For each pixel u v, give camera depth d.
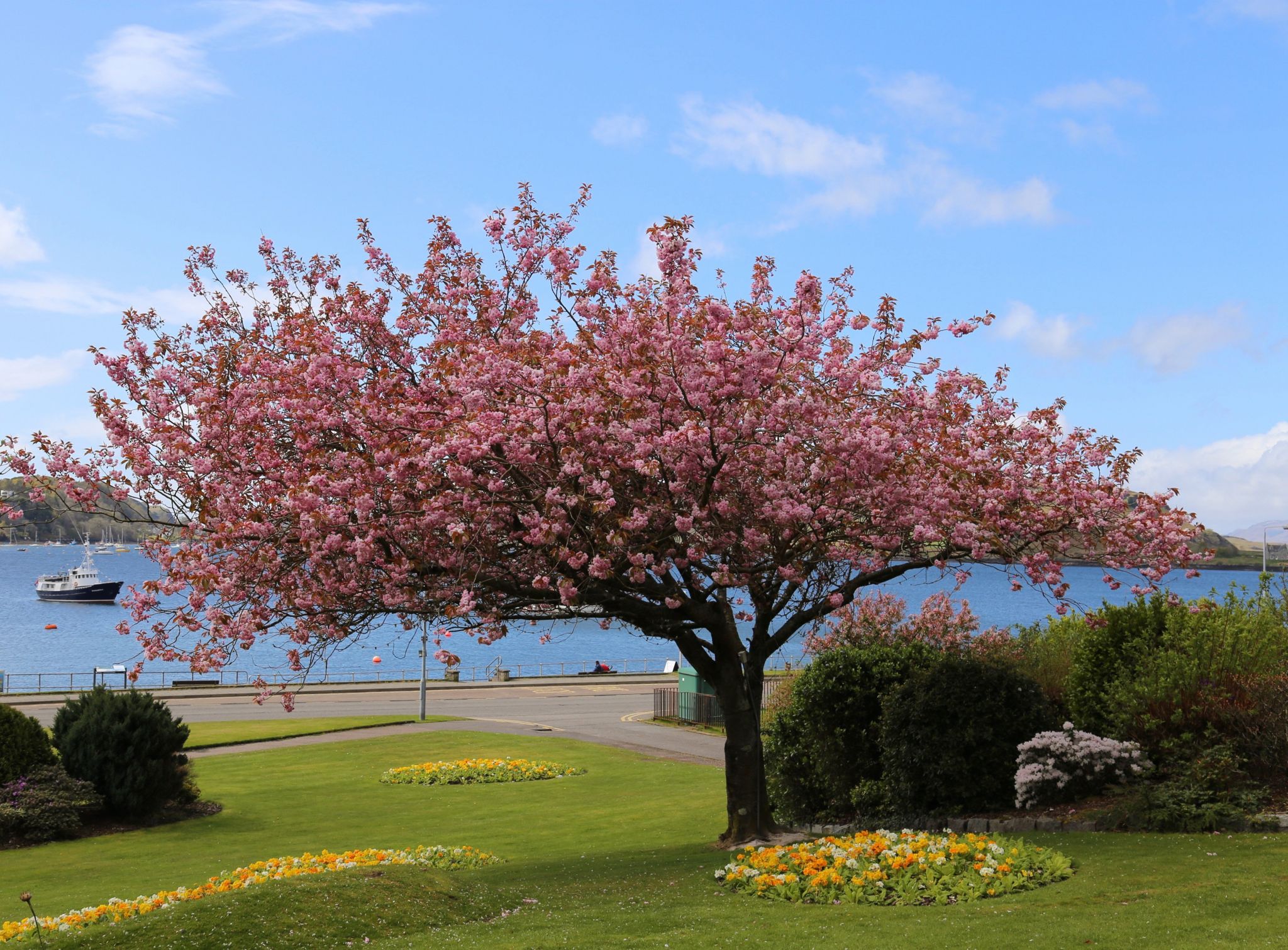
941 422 13.25
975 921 8.12
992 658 16.62
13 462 12.66
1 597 146.62
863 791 15.08
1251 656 13.48
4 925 10.96
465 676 65.50
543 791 23.69
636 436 11.74
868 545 13.11
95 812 20.66
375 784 25.44
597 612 13.03
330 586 11.63
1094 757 12.79
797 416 11.85
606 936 8.50
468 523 11.69
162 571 12.82
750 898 9.89
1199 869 9.19
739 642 13.99
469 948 8.33
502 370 11.65
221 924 9.23
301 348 13.15
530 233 14.75
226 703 45.75
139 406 13.33
